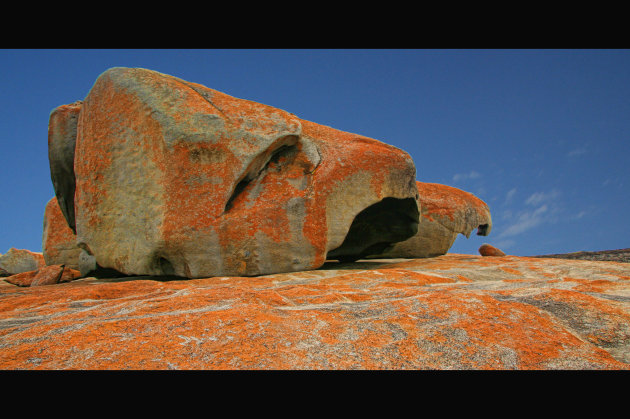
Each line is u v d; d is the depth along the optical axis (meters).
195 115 6.96
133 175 7.15
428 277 5.82
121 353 2.62
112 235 7.29
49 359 2.57
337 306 3.81
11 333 3.12
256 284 5.55
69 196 9.20
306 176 7.29
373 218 8.80
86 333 2.92
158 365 2.50
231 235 6.66
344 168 7.54
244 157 6.80
